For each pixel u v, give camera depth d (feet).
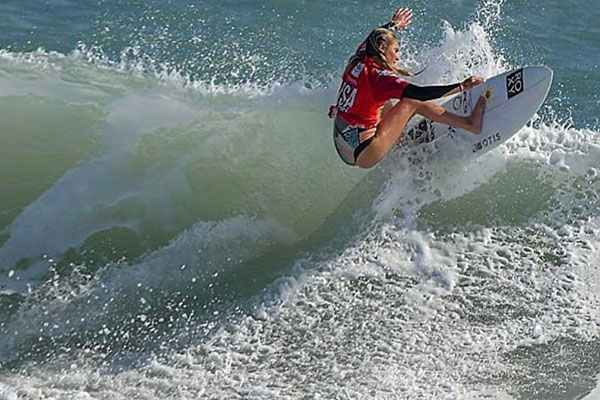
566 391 87.66
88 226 106.22
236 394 86.53
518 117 108.27
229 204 110.11
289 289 99.40
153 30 157.48
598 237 107.14
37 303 97.09
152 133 121.49
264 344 92.89
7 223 106.42
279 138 120.57
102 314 96.27
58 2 165.07
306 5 169.27
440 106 109.40
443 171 110.63
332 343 93.20
